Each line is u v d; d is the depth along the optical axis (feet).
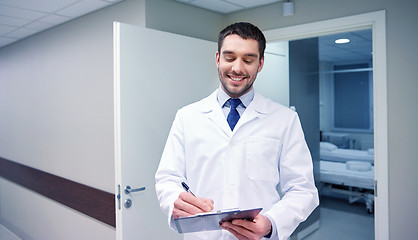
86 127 8.01
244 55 2.96
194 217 2.47
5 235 11.30
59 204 9.09
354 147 18.10
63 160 8.91
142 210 5.89
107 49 7.17
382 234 5.82
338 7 6.21
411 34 5.44
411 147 5.49
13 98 11.41
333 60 18.48
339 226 11.05
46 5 6.96
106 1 6.71
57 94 9.01
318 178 10.85
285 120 3.52
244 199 3.37
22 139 10.93
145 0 6.19
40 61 9.70
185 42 6.52
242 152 3.42
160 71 6.06
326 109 19.34
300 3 6.68
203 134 3.53
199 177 3.53
